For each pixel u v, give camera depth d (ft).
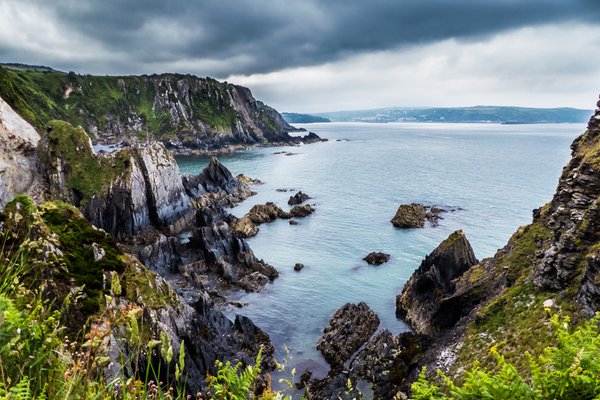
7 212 48.80
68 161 273.33
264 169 567.18
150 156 299.58
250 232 269.85
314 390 118.21
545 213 153.79
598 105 148.87
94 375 19.06
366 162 629.92
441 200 354.74
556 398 17.08
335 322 153.99
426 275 161.17
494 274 145.07
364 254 233.76
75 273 87.86
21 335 17.31
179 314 110.32
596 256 95.76
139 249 261.24
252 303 177.06
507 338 105.81
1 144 247.50
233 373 19.83
